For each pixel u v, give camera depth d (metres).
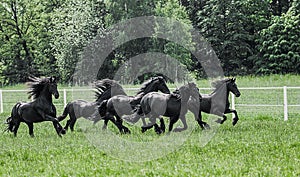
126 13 48.69
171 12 49.31
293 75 43.12
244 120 20.03
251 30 53.59
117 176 9.80
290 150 12.05
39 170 10.69
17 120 16.45
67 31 46.53
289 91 30.39
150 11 48.53
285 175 9.36
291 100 26.97
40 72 55.47
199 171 9.88
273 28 48.97
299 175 9.45
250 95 29.12
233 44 50.91
